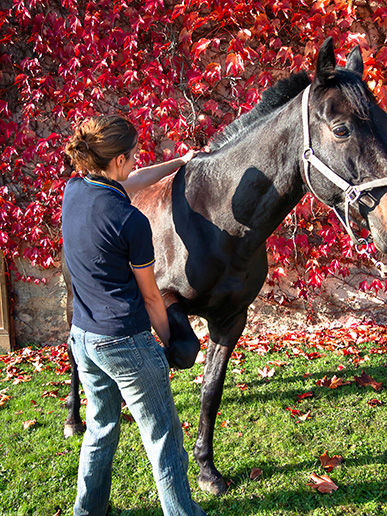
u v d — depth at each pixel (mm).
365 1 4016
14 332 4355
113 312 1389
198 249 1917
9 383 3518
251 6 3740
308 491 2074
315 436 2543
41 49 3975
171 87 3877
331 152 1543
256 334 4414
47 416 2943
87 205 1387
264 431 2625
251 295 2096
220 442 2531
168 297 2010
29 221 4133
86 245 1375
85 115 3941
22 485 2193
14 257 4273
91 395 1562
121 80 3963
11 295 4312
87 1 4000
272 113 1833
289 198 1779
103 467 1586
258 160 1777
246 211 1812
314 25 3645
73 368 2711
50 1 4016
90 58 3891
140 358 1403
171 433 1461
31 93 3988
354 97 1495
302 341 4125
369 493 2033
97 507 1622
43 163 4188
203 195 1930
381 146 1460
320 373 3393
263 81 3742
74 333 1491
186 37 3732
